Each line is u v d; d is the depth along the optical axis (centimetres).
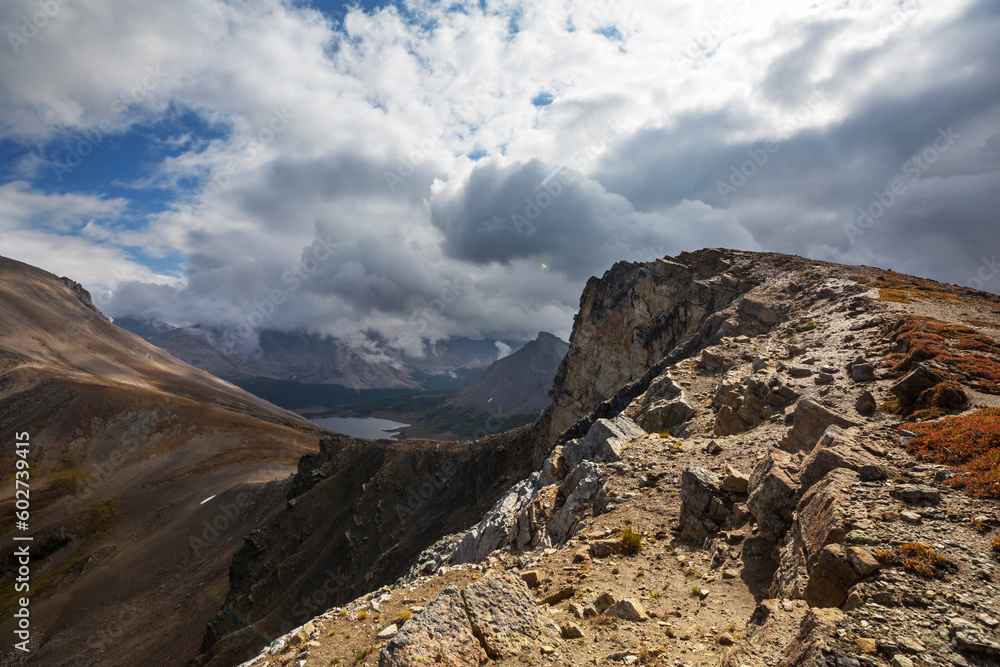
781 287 6962
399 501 13850
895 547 1184
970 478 1430
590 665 1133
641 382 6562
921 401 2455
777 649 1020
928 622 951
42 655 13825
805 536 1435
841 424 2138
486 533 3209
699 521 1950
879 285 6047
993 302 5597
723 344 5178
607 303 10269
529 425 13100
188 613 14425
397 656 1085
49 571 19575
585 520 2347
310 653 1650
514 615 1278
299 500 16438
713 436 3281
